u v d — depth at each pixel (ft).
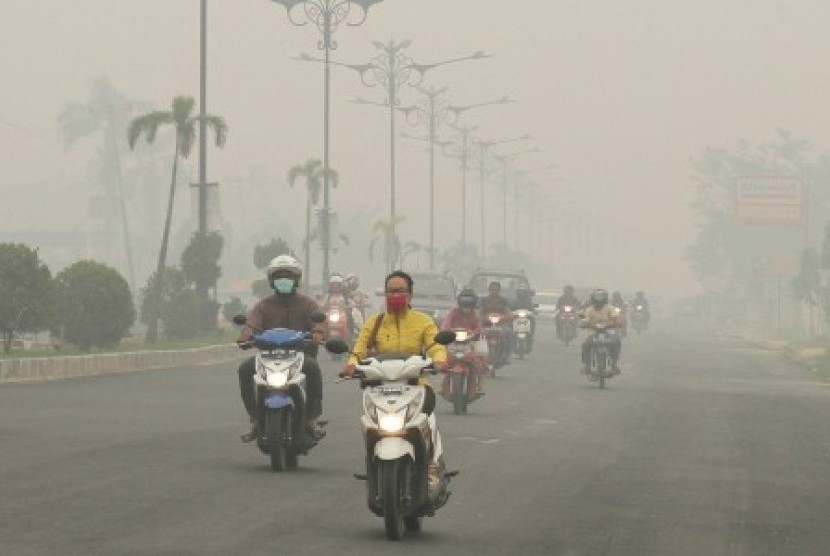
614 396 147.43
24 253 155.02
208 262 225.97
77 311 174.19
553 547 56.24
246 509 62.49
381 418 56.65
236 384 143.84
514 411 125.29
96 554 50.85
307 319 78.74
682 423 117.70
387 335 61.52
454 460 85.10
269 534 56.39
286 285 78.38
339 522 60.03
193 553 51.70
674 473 82.17
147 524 57.62
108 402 117.91
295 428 76.95
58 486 67.15
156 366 171.73
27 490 65.67
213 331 228.22
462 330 121.39
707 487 76.43
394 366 57.62
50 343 191.83
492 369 172.35
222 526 57.77
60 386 135.13
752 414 129.49
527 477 77.61
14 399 118.11
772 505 70.54
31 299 155.02
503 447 93.35
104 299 174.91
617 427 111.96
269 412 75.41
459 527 60.29
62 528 55.98
